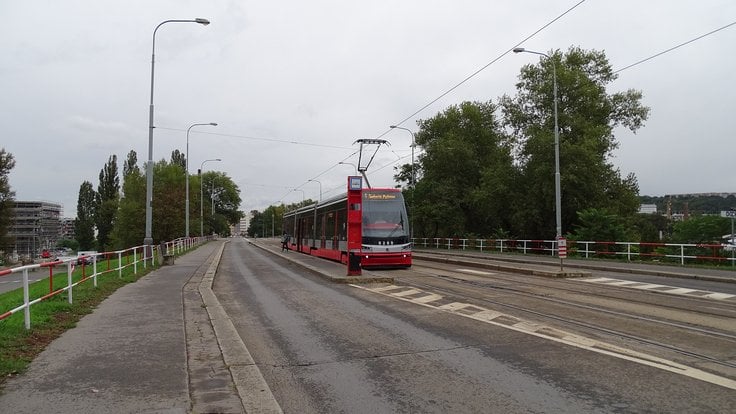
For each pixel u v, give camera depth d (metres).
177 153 115.75
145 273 20.50
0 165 65.94
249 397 5.54
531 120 49.94
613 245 31.02
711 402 5.38
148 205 24.84
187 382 5.84
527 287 16.39
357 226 19.34
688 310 11.58
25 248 137.38
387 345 8.20
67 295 12.24
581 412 5.14
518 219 45.62
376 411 5.27
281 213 177.50
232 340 8.24
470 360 7.18
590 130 42.53
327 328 9.72
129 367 6.44
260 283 18.44
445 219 58.41
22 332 8.12
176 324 9.37
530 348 7.83
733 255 23.62
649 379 6.19
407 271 23.22
